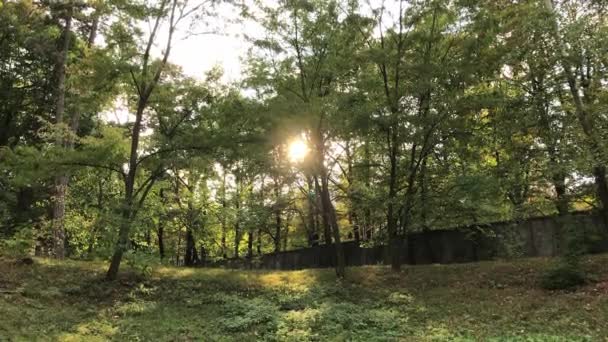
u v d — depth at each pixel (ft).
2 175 68.80
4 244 63.93
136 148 56.24
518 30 57.16
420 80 57.57
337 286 57.62
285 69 64.44
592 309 42.34
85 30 84.99
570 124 53.83
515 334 38.81
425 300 51.57
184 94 58.08
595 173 53.06
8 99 84.74
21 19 77.51
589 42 50.44
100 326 41.91
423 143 60.39
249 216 82.38
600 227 58.29
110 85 55.72
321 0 61.67
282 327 43.62
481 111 65.36
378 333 41.93
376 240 68.28
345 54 61.36
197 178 72.79
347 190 70.03
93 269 59.82
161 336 40.68
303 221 100.17
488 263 61.62
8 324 37.99
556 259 56.24
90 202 87.20
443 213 63.10
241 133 58.39
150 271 59.72
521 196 66.69
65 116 81.00
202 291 56.18
